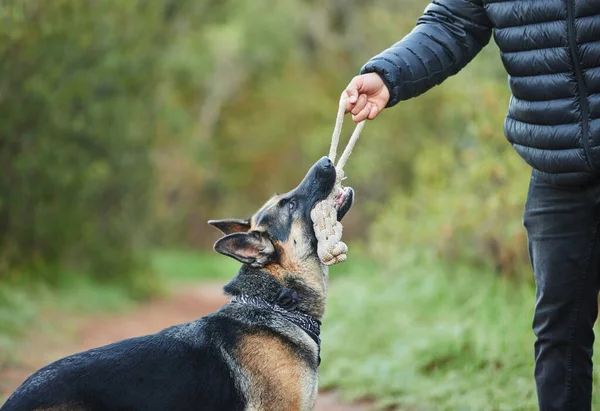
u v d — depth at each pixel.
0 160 12.83
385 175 22.45
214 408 4.27
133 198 18.34
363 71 4.81
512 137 4.64
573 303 4.53
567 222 4.49
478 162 10.30
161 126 20.06
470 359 7.84
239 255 4.69
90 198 16.52
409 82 4.79
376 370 8.10
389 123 21.72
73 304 14.09
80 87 13.46
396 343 9.00
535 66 4.35
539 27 4.29
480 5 4.82
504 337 7.83
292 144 36.50
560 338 4.56
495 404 6.52
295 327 4.54
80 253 17.11
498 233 9.91
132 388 4.18
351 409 7.31
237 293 4.73
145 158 18.14
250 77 35.00
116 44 14.24
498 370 7.34
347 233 25.89
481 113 10.12
